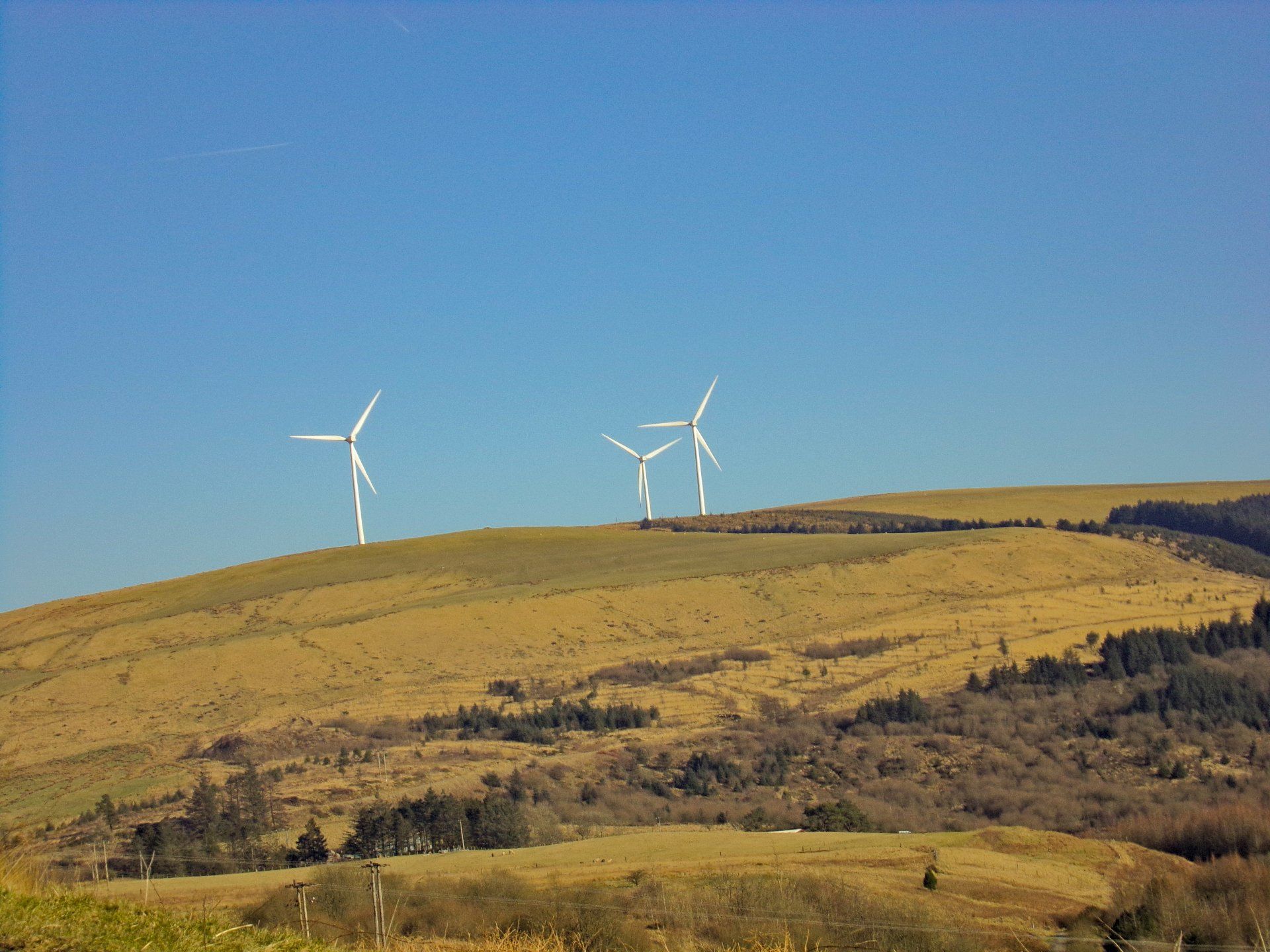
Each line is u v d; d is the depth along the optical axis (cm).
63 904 1194
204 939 1172
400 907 3078
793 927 2944
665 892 3525
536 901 3148
